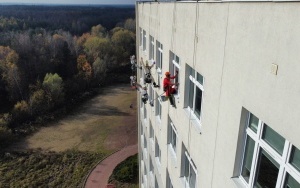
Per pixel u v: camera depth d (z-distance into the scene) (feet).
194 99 30.66
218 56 21.81
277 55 14.25
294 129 13.43
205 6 23.94
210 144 25.03
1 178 118.01
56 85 192.44
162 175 48.93
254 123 18.28
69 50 246.06
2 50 225.97
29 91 196.95
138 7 68.69
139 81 74.95
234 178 20.83
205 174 27.07
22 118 173.17
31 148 144.56
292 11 13.00
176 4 33.17
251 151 19.10
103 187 111.75
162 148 47.50
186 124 32.48
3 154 137.59
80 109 195.31
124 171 116.47
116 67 273.95
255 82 16.52
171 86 35.88
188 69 31.40
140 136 84.17
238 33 18.25
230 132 20.52
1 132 147.84
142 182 86.58
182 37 31.53
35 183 114.52
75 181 116.16
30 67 216.13
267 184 17.57
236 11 18.38
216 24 21.81
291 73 13.33
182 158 36.24
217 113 22.80
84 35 327.67
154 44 49.32
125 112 190.90
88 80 231.30
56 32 349.61
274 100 14.78
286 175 15.61
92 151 140.97
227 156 21.43
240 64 18.24
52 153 139.13
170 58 38.60
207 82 24.66
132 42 310.86
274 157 16.33
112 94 224.33
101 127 168.86
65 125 171.63
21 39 242.99
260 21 15.60
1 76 197.16
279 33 13.99
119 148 143.64
